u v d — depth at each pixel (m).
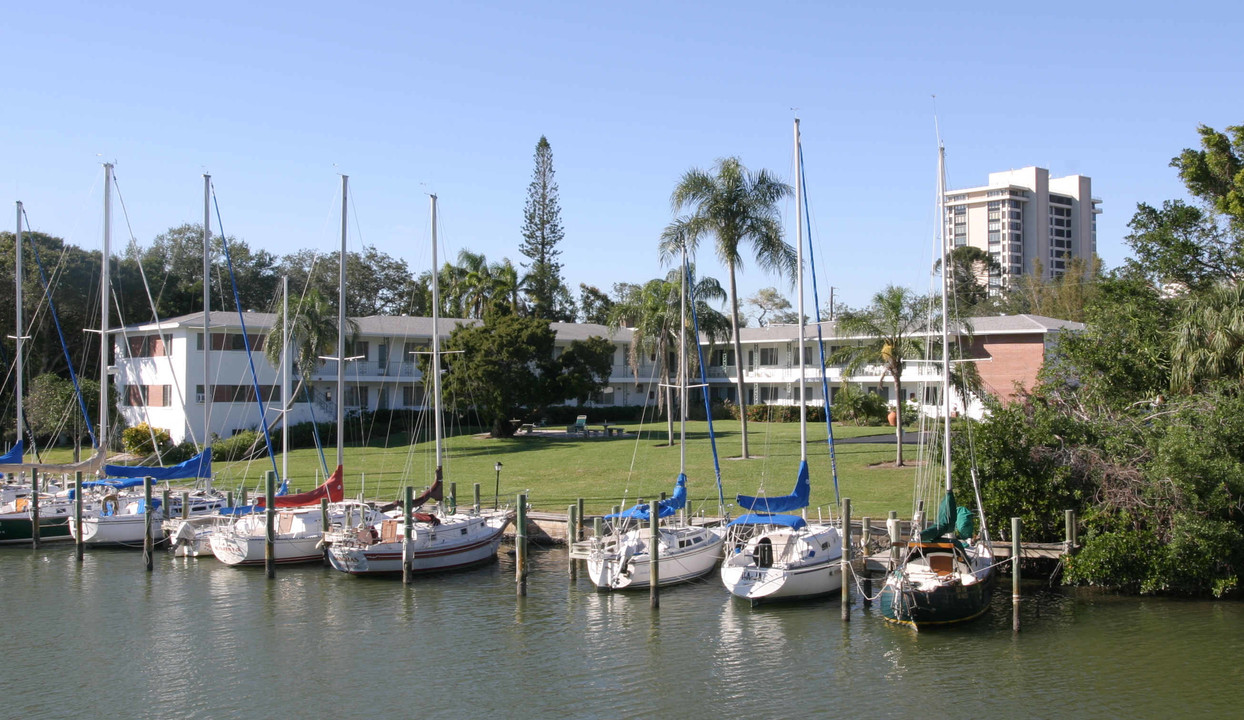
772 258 44.75
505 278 79.56
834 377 71.06
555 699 20.14
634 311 58.81
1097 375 36.50
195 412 59.66
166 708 19.92
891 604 24.44
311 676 21.67
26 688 21.02
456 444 56.94
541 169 94.75
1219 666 21.19
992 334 58.44
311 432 59.78
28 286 69.75
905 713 19.09
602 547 29.39
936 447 33.91
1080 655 22.06
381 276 105.56
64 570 32.41
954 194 178.62
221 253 91.19
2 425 62.44
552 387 58.78
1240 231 42.09
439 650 23.33
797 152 32.91
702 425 66.06
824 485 38.06
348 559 30.50
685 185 44.28
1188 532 26.02
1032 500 29.58
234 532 32.94
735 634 24.14
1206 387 33.94
